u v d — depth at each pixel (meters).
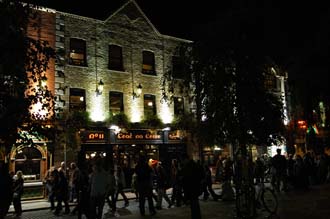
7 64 6.37
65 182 14.35
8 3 6.62
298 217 10.33
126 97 22.84
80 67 21.20
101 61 22.17
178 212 12.48
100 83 21.59
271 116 10.66
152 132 23.16
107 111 21.83
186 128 17.50
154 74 24.34
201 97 10.91
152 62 24.64
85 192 10.59
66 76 20.55
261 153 27.88
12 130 6.32
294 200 13.98
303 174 17.84
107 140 21.34
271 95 10.91
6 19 6.48
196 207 9.73
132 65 23.44
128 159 22.25
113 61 22.89
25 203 17.50
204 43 10.65
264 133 10.58
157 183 14.06
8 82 6.52
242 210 11.20
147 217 11.56
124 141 21.95
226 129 10.60
